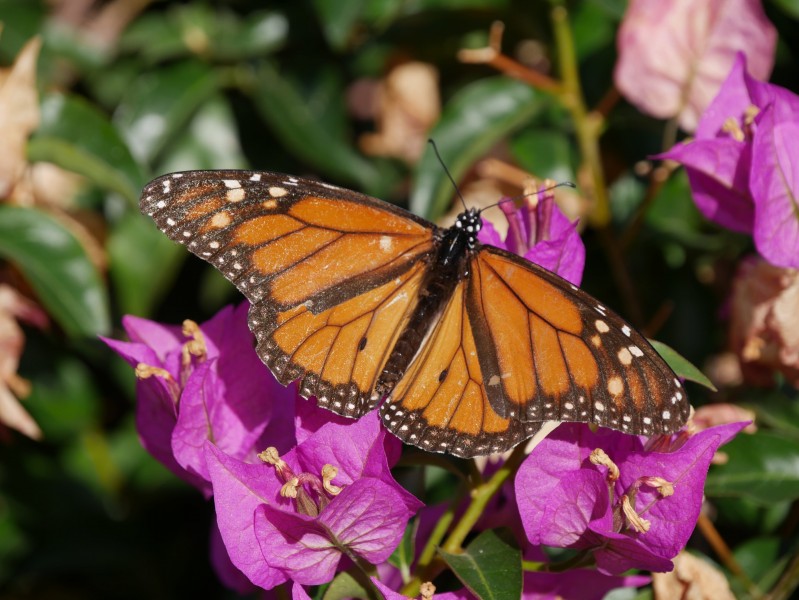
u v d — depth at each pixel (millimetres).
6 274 655
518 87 656
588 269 659
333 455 550
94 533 680
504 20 669
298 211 562
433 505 607
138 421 580
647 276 658
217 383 570
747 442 597
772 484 595
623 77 640
